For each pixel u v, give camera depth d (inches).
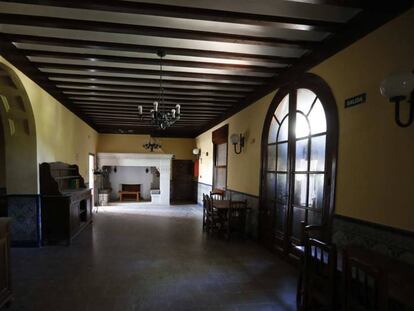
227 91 200.2
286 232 151.3
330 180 115.3
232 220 199.8
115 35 117.4
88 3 88.5
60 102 207.3
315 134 130.9
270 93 174.9
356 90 101.7
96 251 163.5
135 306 99.9
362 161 98.0
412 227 77.5
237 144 230.2
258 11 98.3
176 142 410.9
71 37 120.0
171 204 377.1
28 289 112.7
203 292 112.0
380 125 90.2
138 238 195.2
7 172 165.2
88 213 234.8
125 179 425.4
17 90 144.9
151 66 155.1
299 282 102.4
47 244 174.9
